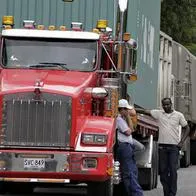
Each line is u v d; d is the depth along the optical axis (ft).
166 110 96.53
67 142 80.43
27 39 88.74
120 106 88.69
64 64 87.56
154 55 132.36
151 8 127.54
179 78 179.63
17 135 80.79
